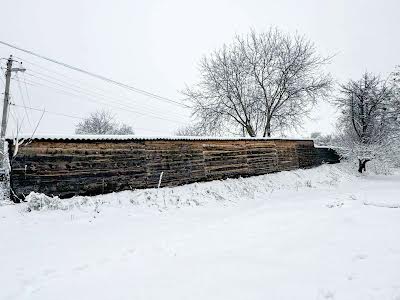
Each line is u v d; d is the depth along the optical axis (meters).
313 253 5.16
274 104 26.56
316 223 7.34
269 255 5.27
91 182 10.01
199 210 10.40
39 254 5.61
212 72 26.19
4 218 7.30
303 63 25.36
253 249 5.69
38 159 8.91
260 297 3.70
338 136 29.25
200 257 5.42
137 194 10.65
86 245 6.23
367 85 24.80
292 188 16.75
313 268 4.50
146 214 9.25
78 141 9.83
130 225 8.00
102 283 4.44
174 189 12.12
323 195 13.83
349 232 6.24
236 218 8.94
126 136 11.13
